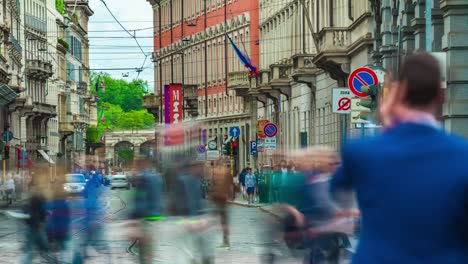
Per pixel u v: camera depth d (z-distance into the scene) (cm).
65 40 17688
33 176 2636
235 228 4347
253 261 2878
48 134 15525
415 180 695
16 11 12750
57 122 16438
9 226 4769
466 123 3759
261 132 7806
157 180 2428
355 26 6156
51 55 15988
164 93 13750
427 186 690
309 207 1948
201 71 13325
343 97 3997
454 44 3753
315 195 1933
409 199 691
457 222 688
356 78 3547
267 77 9531
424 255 688
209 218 2450
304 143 6806
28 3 14188
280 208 2014
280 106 9525
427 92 729
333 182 735
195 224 2427
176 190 2420
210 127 12900
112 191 12075
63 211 2622
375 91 3275
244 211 5984
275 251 2145
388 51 5084
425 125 718
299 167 1945
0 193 7881
